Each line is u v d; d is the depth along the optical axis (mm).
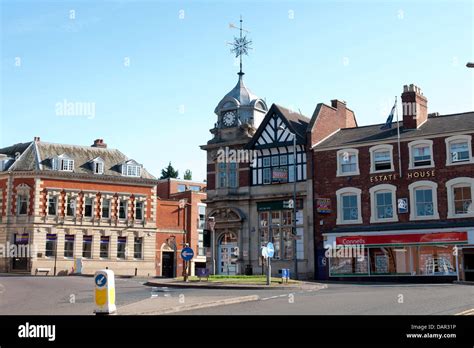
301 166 42688
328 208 40406
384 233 37344
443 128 38031
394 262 37219
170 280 33594
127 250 56500
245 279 33125
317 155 41688
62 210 53438
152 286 30891
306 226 41562
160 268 60500
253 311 16656
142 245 57438
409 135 38531
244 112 47219
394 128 40844
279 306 18062
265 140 44562
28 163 53625
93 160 56438
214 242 45594
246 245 44156
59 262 52531
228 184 45625
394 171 38625
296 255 38375
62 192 53688
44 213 52625
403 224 37719
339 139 42156
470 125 37094
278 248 42812
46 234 52500
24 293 25625
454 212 36438
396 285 31453
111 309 15211
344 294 23047
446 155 37125
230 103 47500
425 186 37531
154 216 58438
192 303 18219
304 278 41156
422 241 35938
